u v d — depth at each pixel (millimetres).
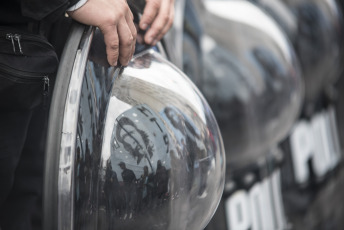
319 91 3369
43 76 1291
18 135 1367
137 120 1284
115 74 1321
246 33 2287
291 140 3279
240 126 2252
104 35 1274
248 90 2234
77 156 1199
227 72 2215
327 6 3191
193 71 2098
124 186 1266
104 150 1263
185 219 1354
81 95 1223
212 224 2441
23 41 1257
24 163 1536
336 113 3764
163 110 1318
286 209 3211
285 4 3119
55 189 1178
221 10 2293
